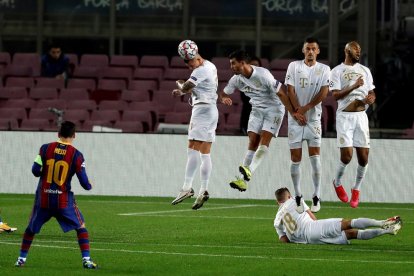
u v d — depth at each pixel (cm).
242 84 4453
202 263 3266
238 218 4669
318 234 3703
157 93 6831
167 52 7706
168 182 5834
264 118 4447
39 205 3142
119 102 6762
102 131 5938
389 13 7300
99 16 7712
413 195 5541
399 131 6569
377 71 7256
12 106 6831
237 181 4397
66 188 3148
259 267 3189
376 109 7162
